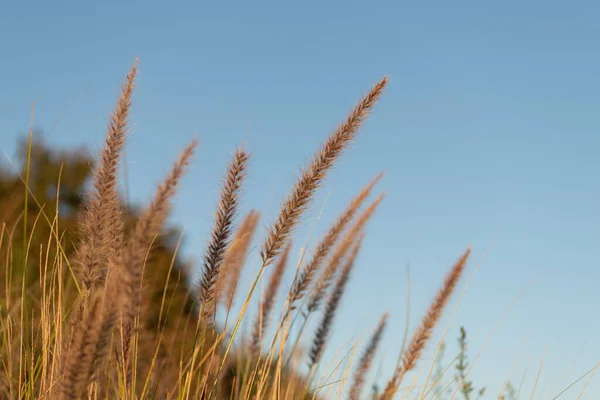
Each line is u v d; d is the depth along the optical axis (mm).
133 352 2557
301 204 2836
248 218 3564
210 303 2939
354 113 2748
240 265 3496
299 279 3588
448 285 3031
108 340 1868
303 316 3846
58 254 2980
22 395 2812
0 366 3145
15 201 5055
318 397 3785
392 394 2928
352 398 3842
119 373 2568
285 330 3408
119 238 2604
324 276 3898
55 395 2059
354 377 3867
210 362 3039
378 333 4031
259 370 3488
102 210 2570
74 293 3562
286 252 3893
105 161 2580
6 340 3252
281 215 2859
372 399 3773
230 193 2811
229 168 2811
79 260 2588
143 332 2820
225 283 3379
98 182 2582
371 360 3924
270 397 3359
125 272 1883
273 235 2883
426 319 3006
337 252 3889
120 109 2586
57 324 2723
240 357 3598
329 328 3971
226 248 2857
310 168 2809
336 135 2775
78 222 2666
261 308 3553
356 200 3701
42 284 3211
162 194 1890
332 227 3672
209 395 3047
